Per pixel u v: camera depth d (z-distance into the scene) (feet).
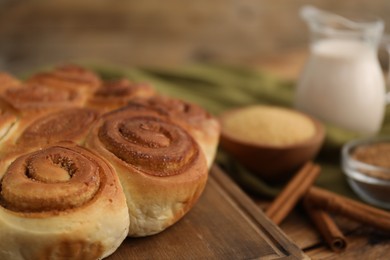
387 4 4.71
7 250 1.62
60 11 4.14
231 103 2.67
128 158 1.76
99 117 1.89
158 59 4.50
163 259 1.76
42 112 1.92
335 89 2.43
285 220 2.02
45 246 1.61
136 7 4.30
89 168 1.68
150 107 1.97
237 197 2.00
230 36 4.64
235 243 1.82
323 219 1.95
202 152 1.87
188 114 2.00
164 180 1.75
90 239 1.64
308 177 2.10
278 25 4.72
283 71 3.15
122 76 2.78
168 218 1.80
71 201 1.63
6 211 1.62
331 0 4.67
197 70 2.93
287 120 2.25
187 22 4.48
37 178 1.65
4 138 1.84
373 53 2.47
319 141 2.17
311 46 2.53
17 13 4.06
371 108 2.44
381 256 1.87
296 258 1.76
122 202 1.69
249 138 2.17
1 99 1.94
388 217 1.93
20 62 4.18
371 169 2.05
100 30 4.29
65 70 2.23
